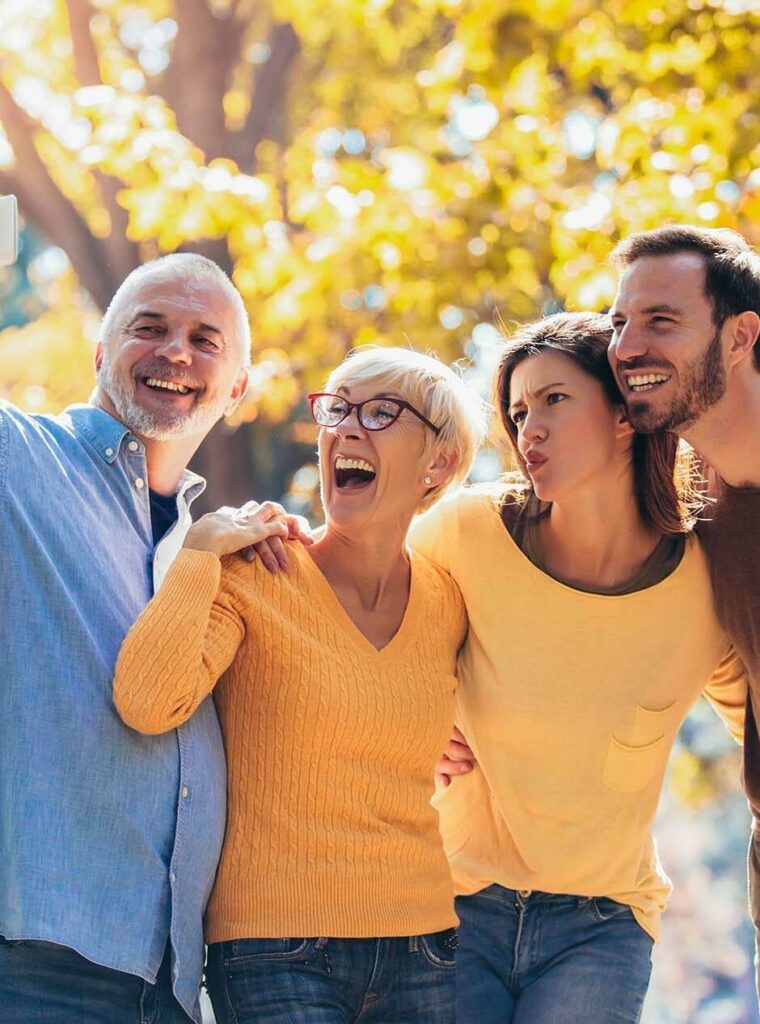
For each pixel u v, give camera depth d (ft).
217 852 10.73
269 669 10.84
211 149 33.96
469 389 11.96
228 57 34.35
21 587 10.44
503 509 12.45
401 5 33.83
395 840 10.91
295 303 28.60
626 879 12.23
